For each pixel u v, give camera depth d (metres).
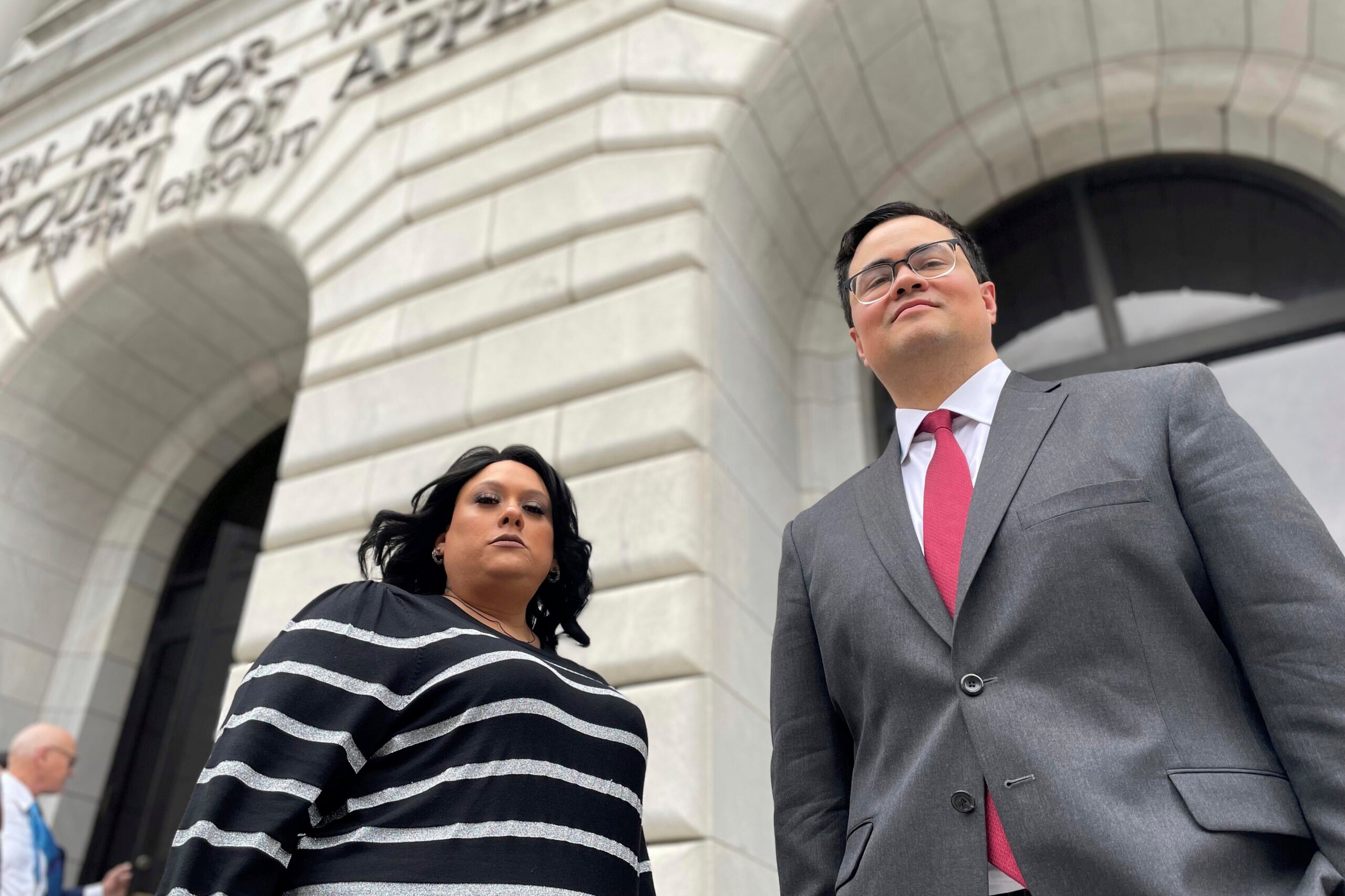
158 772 5.82
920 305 2.01
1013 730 1.49
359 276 5.29
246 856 1.56
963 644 1.60
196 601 7.25
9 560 6.76
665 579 3.73
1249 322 4.68
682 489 3.86
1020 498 1.67
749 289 4.84
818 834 1.82
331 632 1.85
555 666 2.05
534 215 4.86
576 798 1.86
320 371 5.11
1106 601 1.54
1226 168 5.14
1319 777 1.33
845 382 5.14
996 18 5.01
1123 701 1.48
